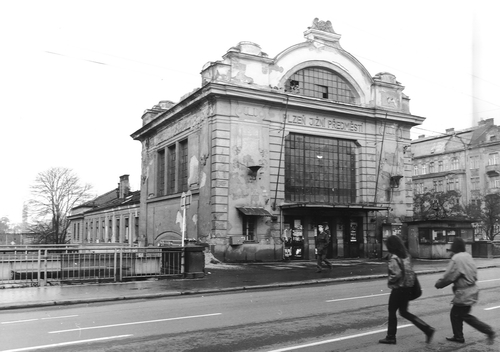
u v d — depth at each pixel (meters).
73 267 17.03
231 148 25.98
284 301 12.34
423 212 45.03
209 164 26.22
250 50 27.34
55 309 11.85
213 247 24.95
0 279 16.44
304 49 29.33
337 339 7.66
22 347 7.36
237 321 9.37
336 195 29.91
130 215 43.88
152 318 9.92
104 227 53.09
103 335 8.20
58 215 61.44
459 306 7.38
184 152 30.92
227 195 25.58
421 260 27.12
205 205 26.36
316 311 10.51
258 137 26.86
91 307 12.11
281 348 7.08
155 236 34.66
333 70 30.47
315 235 28.77
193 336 7.98
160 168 35.44
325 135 29.50
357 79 31.33
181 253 18.72
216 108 25.91
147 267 18.33
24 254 16.53
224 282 17.20
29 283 16.00
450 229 28.36
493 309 10.42
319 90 30.17
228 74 26.42
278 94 27.22
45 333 8.48
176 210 31.05
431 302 11.66
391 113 31.50
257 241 26.16
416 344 7.31
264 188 26.73
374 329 8.44
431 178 65.31
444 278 7.52
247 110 26.66
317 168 29.38
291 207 26.33
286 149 28.34
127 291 14.74
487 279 17.47
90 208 66.06
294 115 28.48
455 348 7.05
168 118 31.97
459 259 7.40
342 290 14.88
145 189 37.25
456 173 60.78
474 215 38.72
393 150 31.95
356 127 30.75
